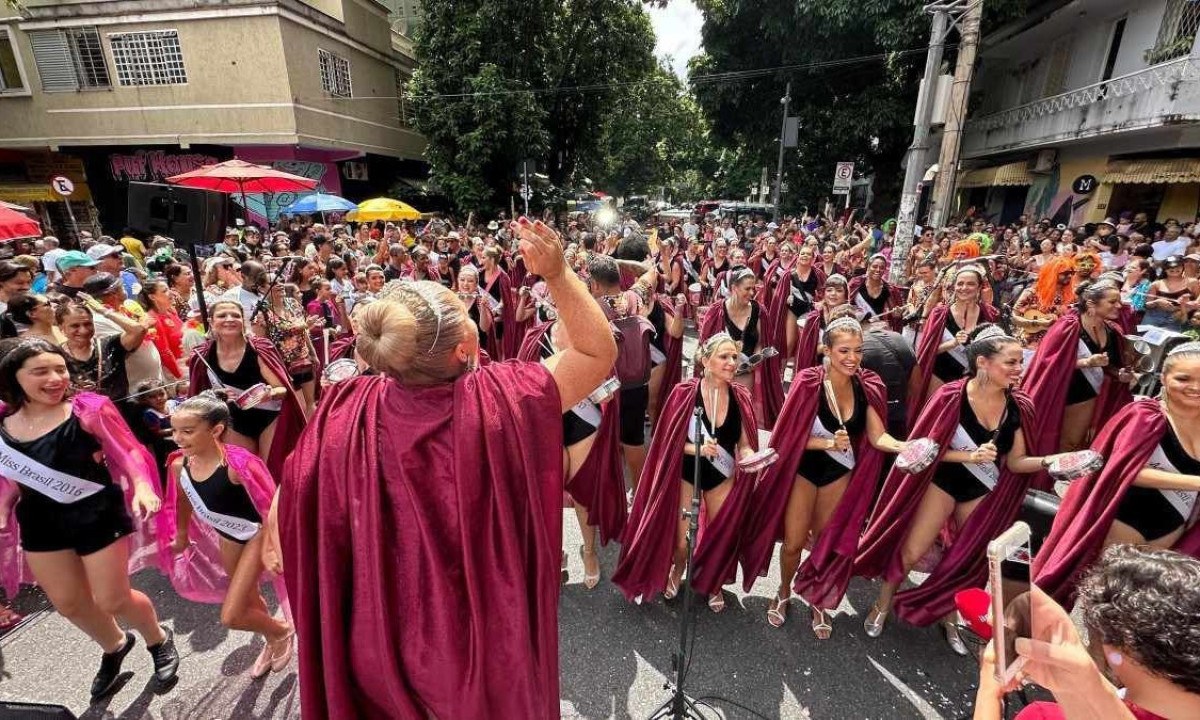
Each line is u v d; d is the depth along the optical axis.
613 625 3.21
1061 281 5.99
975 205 21.64
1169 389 2.41
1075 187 14.35
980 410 2.78
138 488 2.53
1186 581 1.05
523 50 19.17
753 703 2.71
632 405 3.96
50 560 2.46
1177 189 12.56
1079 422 4.42
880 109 18.19
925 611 2.95
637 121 35.41
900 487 2.92
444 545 1.02
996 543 1.12
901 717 2.65
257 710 2.69
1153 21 12.80
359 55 18.11
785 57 18.64
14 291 4.78
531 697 1.10
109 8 14.71
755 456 2.66
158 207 4.55
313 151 17.83
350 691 1.10
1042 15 15.29
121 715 2.66
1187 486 2.37
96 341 3.90
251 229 10.84
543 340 3.79
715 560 3.14
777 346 6.22
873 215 22.08
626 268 5.05
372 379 1.16
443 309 1.01
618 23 21.34
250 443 3.79
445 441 1.03
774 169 23.52
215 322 3.56
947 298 5.07
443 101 18.17
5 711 1.56
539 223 1.05
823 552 3.01
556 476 1.12
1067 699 1.06
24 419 2.42
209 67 15.02
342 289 6.76
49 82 15.52
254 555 2.64
